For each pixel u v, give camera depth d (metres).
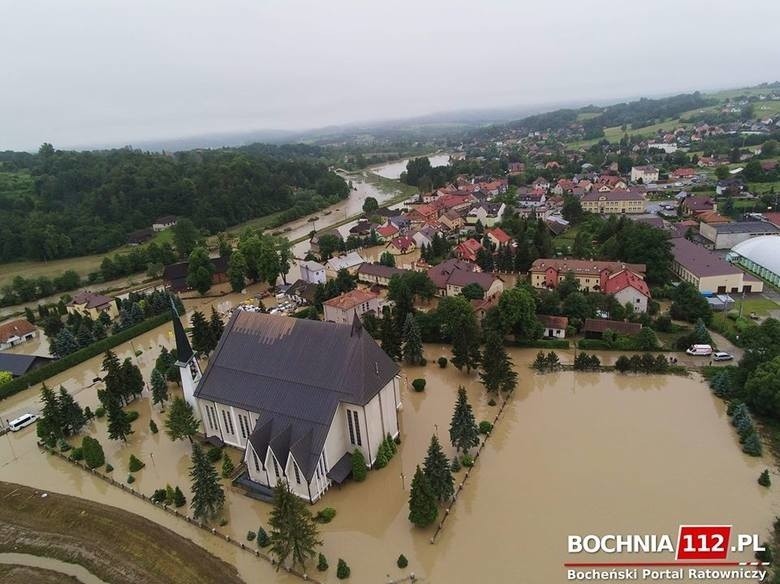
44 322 122.38
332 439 61.19
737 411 67.12
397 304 102.38
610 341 90.44
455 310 94.94
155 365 97.94
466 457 63.78
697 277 110.06
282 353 67.50
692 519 53.12
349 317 109.38
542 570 48.56
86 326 114.75
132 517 59.94
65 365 103.56
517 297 92.56
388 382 65.12
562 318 96.88
